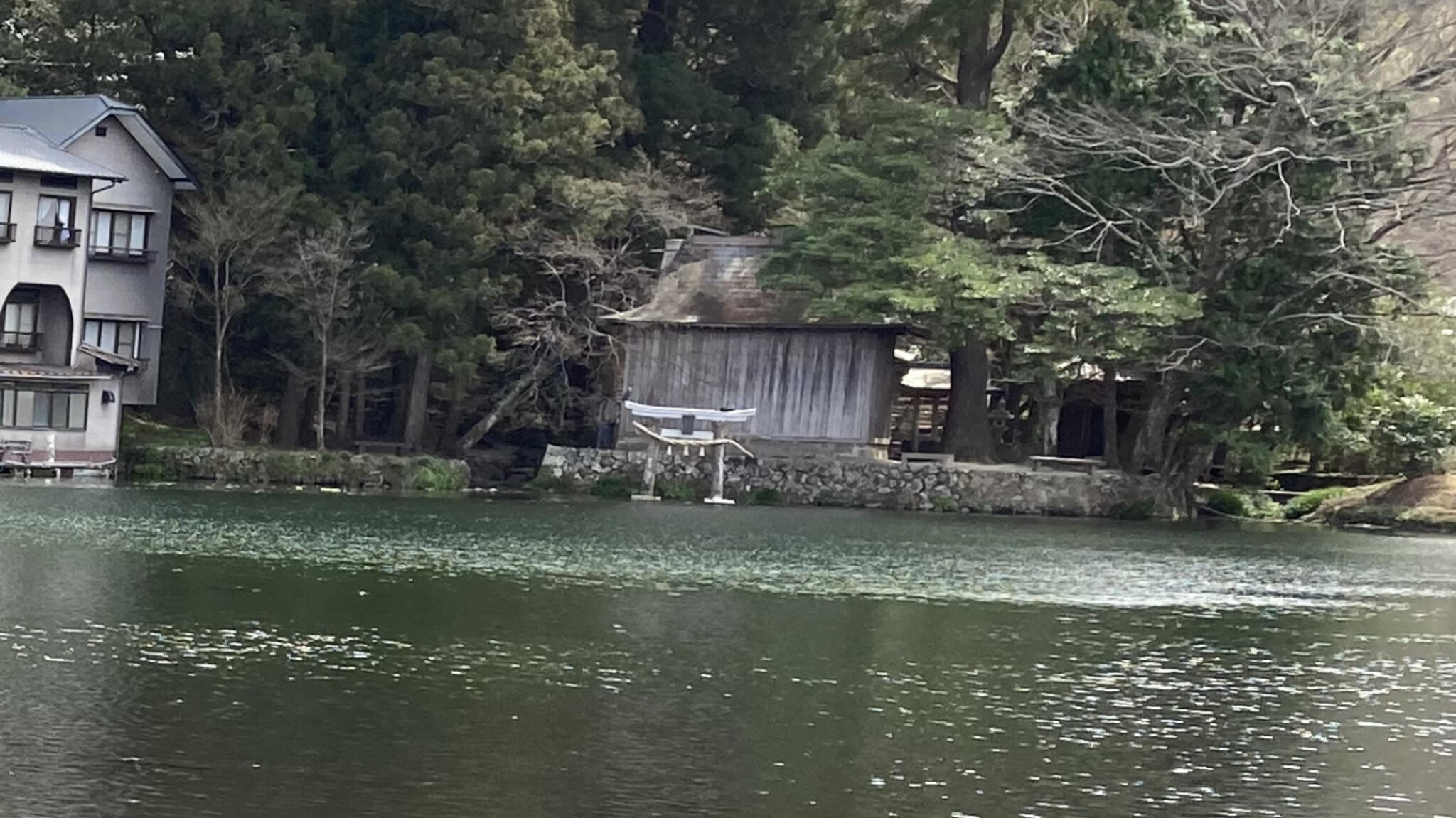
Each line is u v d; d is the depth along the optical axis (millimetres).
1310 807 13000
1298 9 39719
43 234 44781
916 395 51281
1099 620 22062
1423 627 22531
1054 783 13391
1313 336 40531
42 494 36312
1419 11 40250
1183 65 39906
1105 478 43125
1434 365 41219
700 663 17672
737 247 47250
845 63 53344
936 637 20031
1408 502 43969
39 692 15000
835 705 15875
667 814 12203
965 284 40500
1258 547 35125
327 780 12672
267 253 46812
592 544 29656
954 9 44594
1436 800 13250
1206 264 41562
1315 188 39219
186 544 26547
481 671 16781
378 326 47094
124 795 12125
